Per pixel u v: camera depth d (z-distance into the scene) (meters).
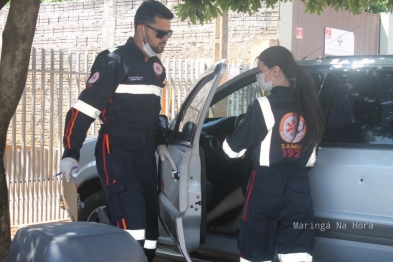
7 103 3.88
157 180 4.01
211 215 4.52
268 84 3.37
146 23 3.55
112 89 3.51
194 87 4.17
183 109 4.22
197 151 3.70
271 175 3.28
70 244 1.94
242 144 3.34
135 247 2.08
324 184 3.60
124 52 3.58
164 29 3.57
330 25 11.45
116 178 3.52
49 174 6.79
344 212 3.53
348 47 11.92
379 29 13.02
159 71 3.70
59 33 12.75
